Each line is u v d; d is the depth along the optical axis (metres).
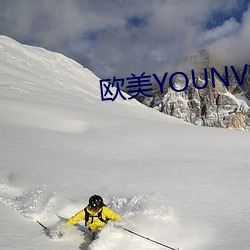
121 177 11.23
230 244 5.51
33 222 6.50
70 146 17.55
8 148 14.74
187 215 7.13
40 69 95.81
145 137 23.47
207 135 25.58
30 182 9.86
